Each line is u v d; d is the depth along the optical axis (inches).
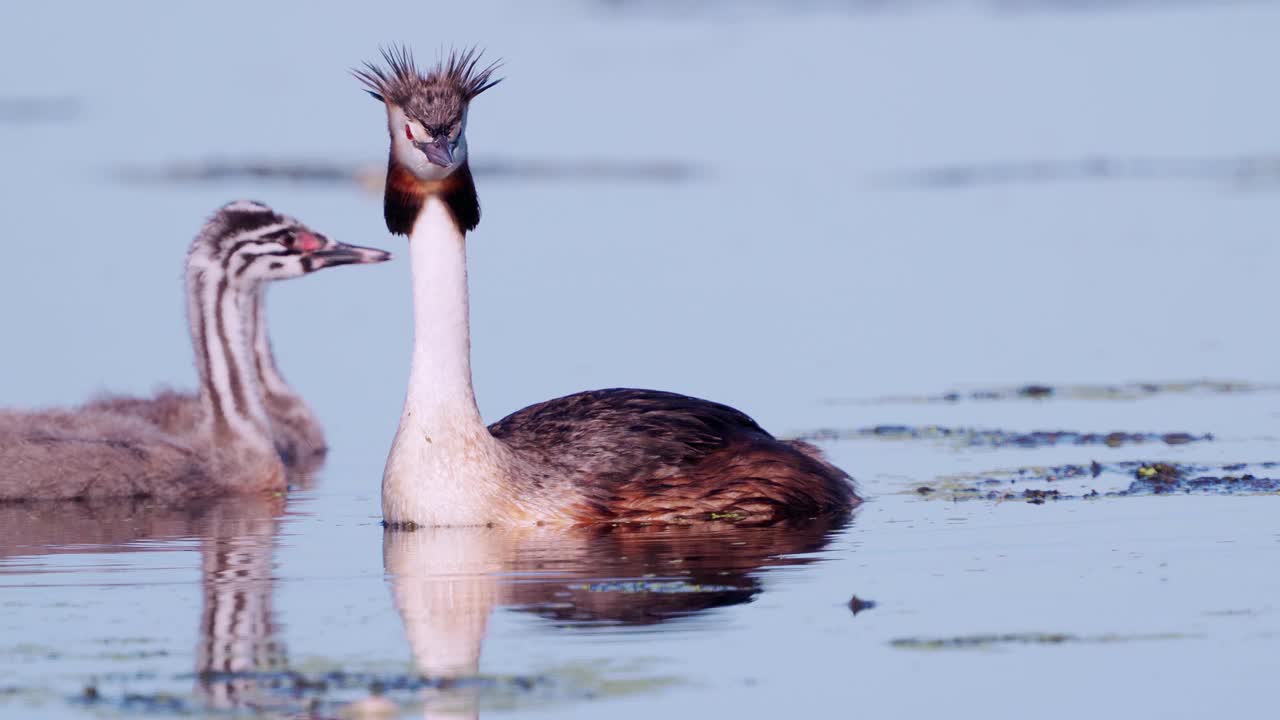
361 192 1621.6
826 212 1531.7
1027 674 423.5
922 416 824.3
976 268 1249.4
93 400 784.9
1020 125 2210.9
